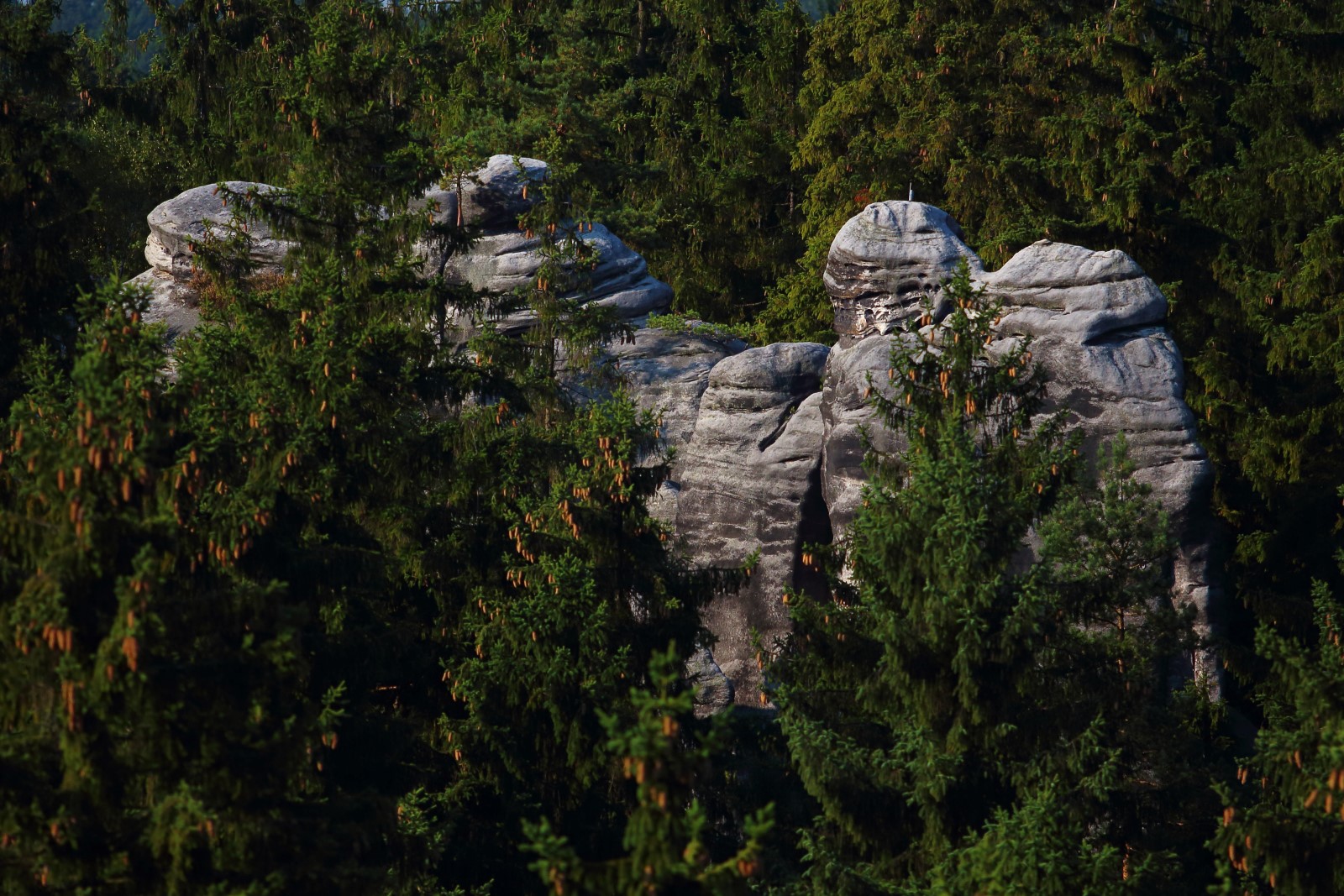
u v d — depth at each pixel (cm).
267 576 6581
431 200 9544
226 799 5466
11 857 5056
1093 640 7200
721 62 19275
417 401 8594
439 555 8225
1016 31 15400
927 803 6438
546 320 11069
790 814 7900
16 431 6088
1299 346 12594
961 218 14600
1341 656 6556
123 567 5244
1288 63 15288
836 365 11062
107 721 5191
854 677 7050
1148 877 6216
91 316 5878
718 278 18088
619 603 8056
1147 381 9912
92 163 16012
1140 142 14150
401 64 16850
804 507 11338
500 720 7544
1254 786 7194
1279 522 12838
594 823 7681
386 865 6612
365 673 7325
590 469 8094
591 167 17038
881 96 15775
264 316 7838
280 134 9331
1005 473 7388
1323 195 13250
